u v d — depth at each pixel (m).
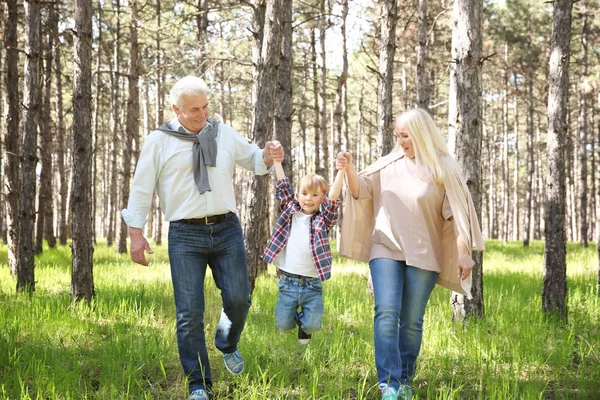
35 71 8.33
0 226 24.53
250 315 6.30
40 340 4.91
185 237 3.56
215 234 3.60
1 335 4.66
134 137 17.53
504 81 28.34
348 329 5.82
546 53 25.73
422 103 12.20
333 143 20.73
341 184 3.96
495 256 18.72
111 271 11.64
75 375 3.84
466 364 4.54
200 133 3.63
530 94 24.98
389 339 3.50
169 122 3.71
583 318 6.67
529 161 25.36
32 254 8.30
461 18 6.12
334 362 4.46
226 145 3.71
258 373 4.07
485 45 23.86
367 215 3.93
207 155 3.57
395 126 3.78
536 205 35.75
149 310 6.36
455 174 3.64
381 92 9.31
